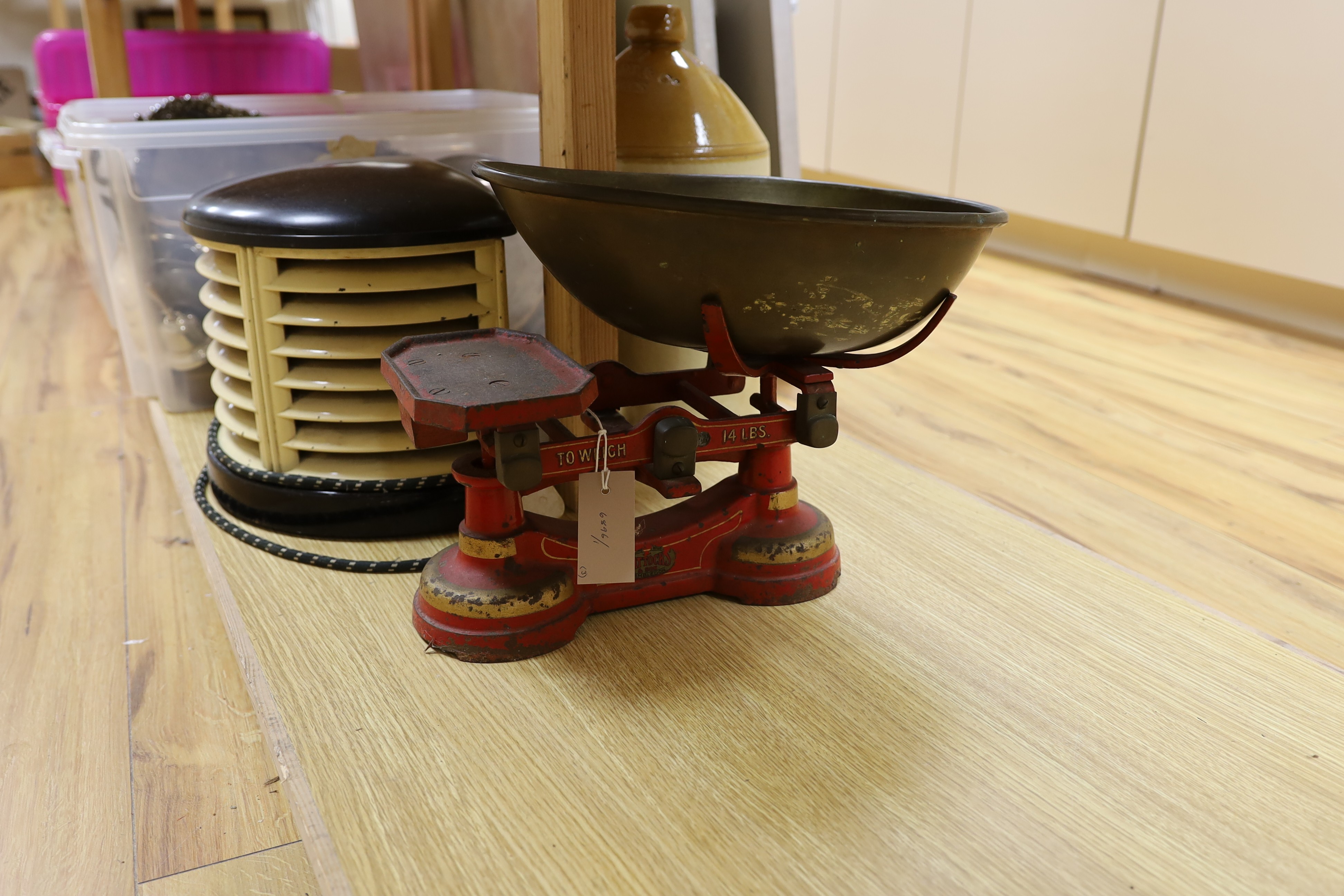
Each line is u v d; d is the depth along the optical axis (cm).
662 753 73
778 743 74
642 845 64
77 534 113
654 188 99
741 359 84
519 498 86
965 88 254
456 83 214
